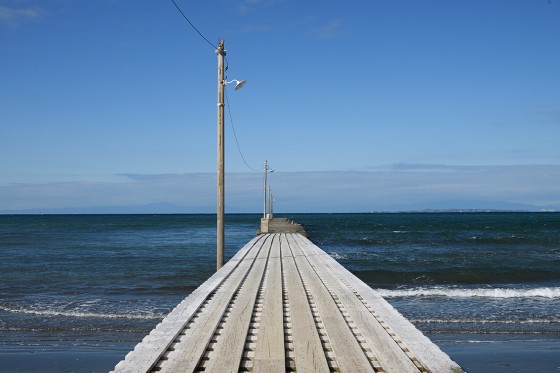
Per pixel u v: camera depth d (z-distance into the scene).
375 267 23.47
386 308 7.45
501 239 45.81
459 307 13.67
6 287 17.67
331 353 5.33
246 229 71.94
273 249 20.44
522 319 12.27
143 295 15.83
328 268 13.47
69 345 10.01
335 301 8.39
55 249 36.03
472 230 67.88
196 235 56.50
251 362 4.99
